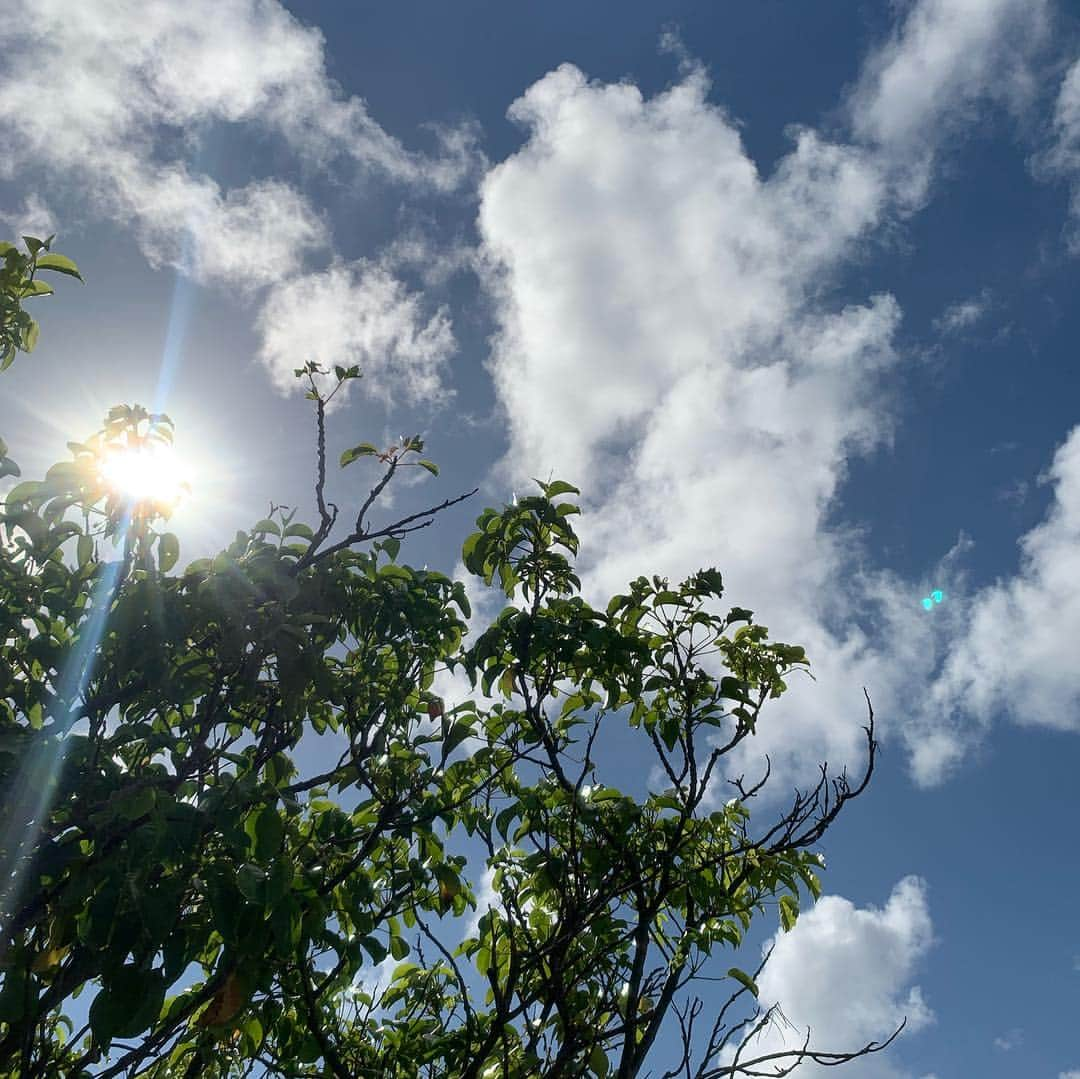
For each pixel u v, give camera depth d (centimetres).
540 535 438
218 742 366
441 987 430
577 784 377
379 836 357
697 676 441
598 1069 330
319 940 315
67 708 318
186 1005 295
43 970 278
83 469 338
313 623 366
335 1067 327
